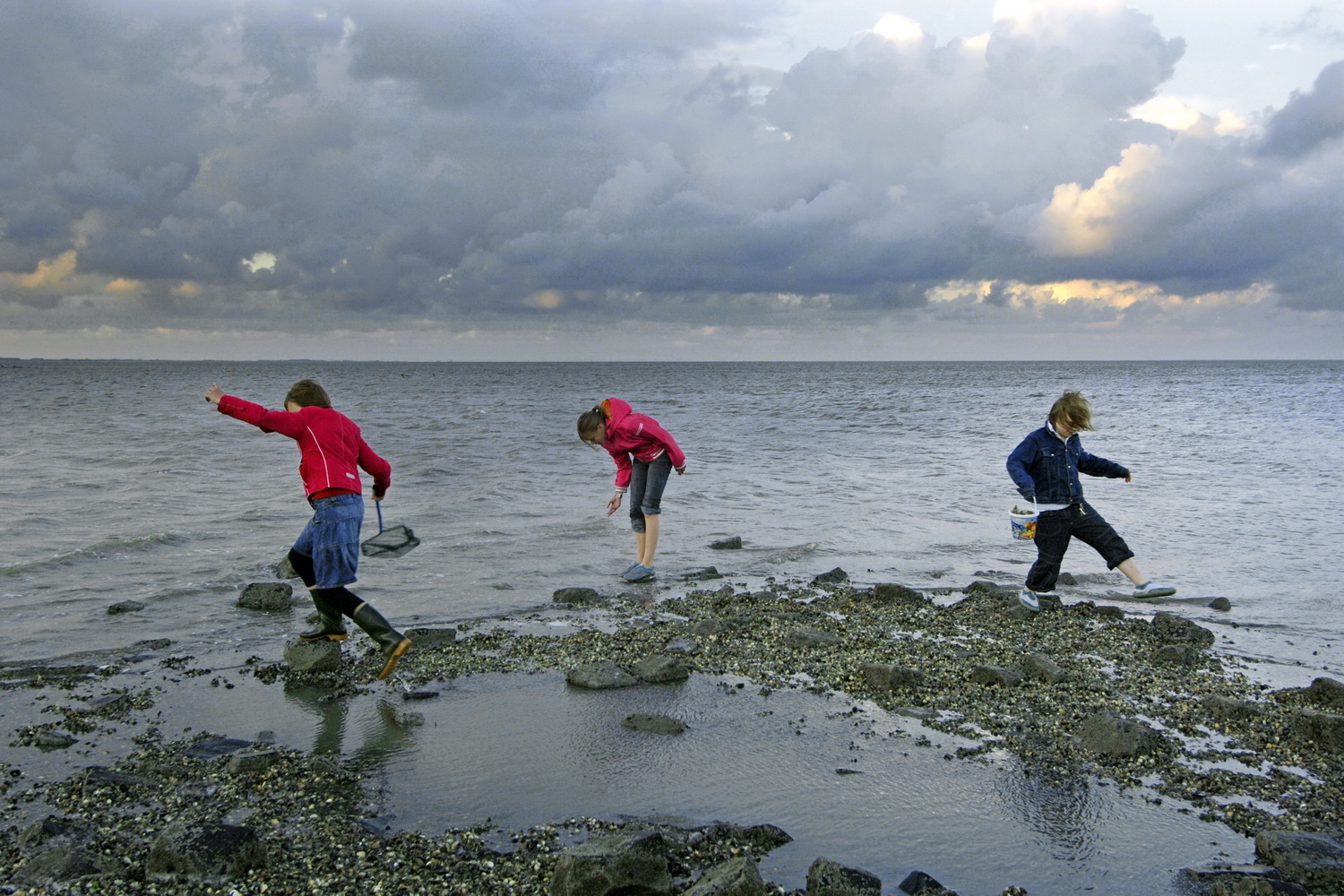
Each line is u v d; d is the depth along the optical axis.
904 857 3.58
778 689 5.70
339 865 3.42
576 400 60.47
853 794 4.15
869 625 7.29
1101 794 4.18
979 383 99.56
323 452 5.84
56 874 3.25
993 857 3.59
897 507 13.74
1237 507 13.45
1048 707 5.38
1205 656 6.48
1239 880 3.32
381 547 6.21
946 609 7.86
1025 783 4.29
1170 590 7.77
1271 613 7.82
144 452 20.69
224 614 7.41
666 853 3.42
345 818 3.83
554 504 13.62
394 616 7.46
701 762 4.51
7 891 3.16
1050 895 3.30
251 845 3.40
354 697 5.48
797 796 4.13
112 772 4.20
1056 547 8.30
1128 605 8.16
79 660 6.14
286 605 7.65
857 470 18.62
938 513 13.22
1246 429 29.98
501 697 5.49
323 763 4.35
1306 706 5.42
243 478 16.14
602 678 5.71
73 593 7.98
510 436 27.19
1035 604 7.79
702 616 7.60
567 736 4.86
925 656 6.41
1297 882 3.38
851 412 42.69
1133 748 4.60
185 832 3.39
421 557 9.80
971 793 4.17
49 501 13.12
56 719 4.99
